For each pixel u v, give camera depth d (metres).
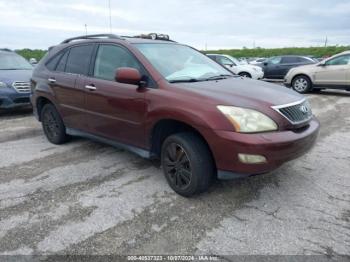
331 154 4.70
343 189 3.58
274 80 17.48
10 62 8.59
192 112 3.14
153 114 3.47
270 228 2.86
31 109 8.55
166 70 3.72
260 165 2.95
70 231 2.83
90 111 4.35
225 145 2.97
